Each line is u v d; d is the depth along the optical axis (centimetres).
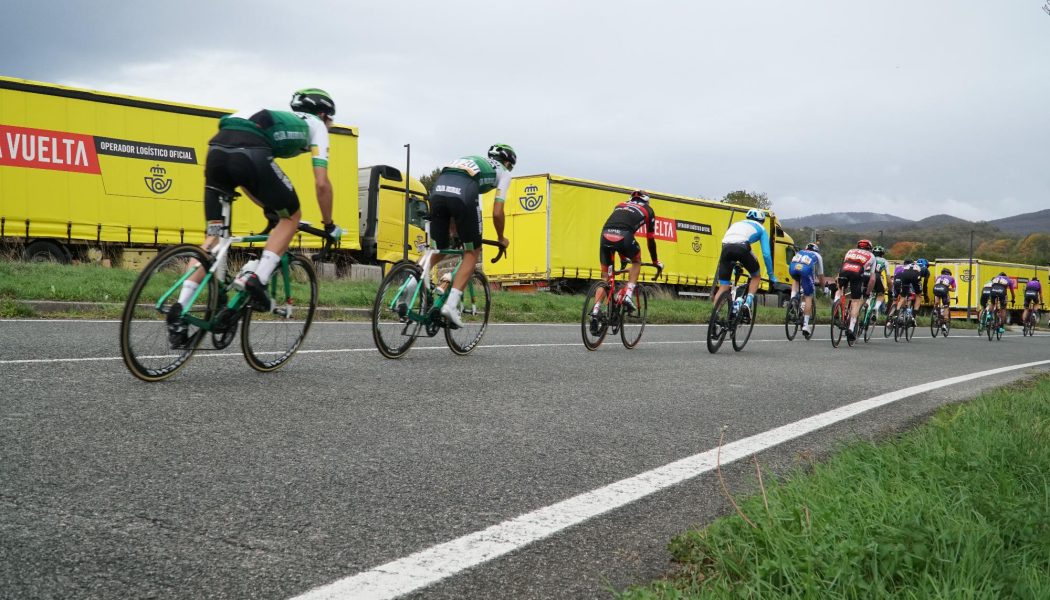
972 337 2234
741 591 204
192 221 1764
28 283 1052
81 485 279
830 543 226
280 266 550
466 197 670
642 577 234
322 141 541
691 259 2759
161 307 469
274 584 211
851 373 806
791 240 3219
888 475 311
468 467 337
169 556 225
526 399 509
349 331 905
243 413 408
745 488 332
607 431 429
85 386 446
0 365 499
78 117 1642
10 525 239
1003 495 278
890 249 16438
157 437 350
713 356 911
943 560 211
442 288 693
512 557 242
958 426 422
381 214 2189
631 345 948
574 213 2420
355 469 322
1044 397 577
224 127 496
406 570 226
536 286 2411
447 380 565
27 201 1590
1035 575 208
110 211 1673
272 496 282
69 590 200
